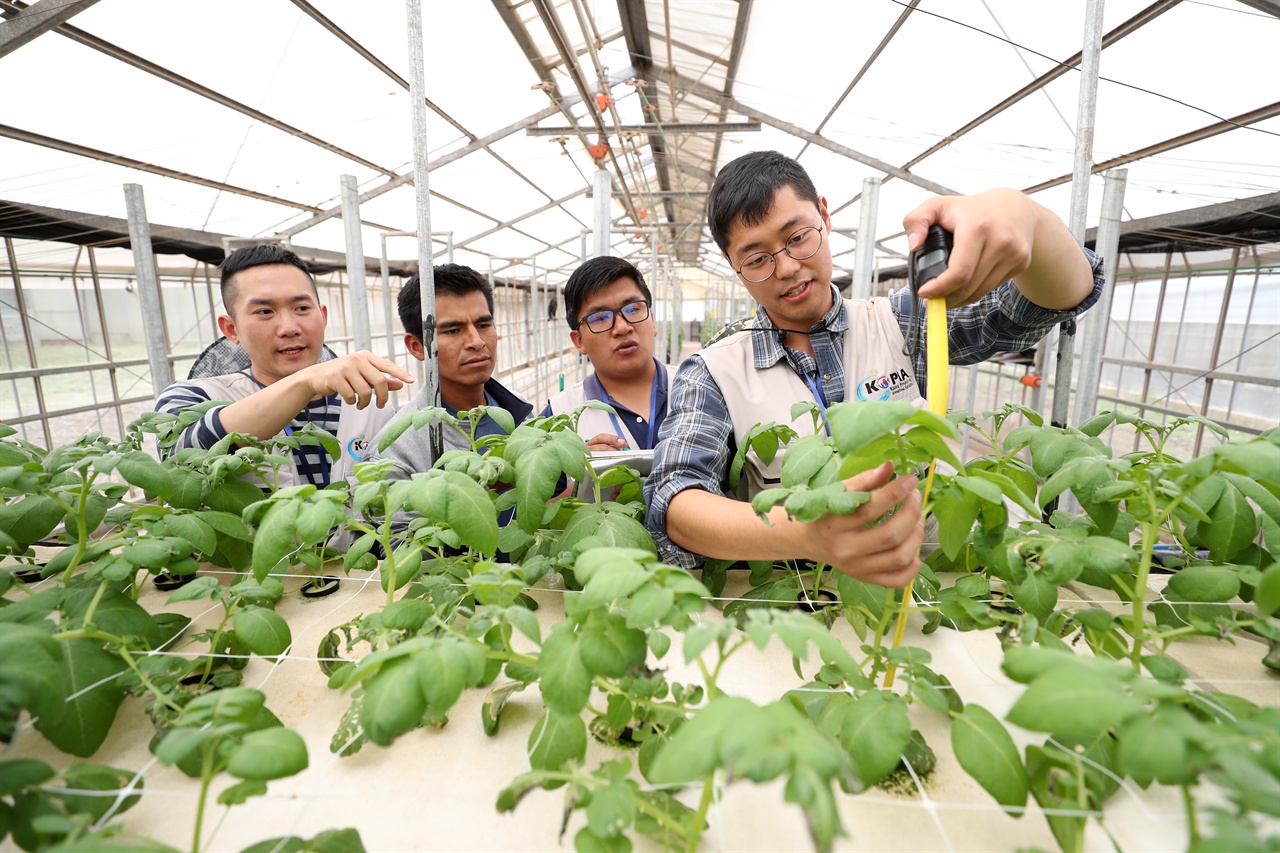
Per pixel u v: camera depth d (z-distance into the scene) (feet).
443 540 3.41
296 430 6.37
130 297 22.52
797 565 4.06
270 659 3.25
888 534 2.49
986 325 4.76
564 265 56.90
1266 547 3.12
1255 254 16.71
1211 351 18.52
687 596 2.15
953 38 12.00
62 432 20.26
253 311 6.43
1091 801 2.18
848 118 17.33
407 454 6.09
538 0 12.34
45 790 2.06
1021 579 2.87
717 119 22.18
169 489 3.33
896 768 2.49
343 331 32.19
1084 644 3.33
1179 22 9.48
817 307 4.85
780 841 2.20
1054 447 3.57
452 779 2.49
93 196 16.89
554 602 3.84
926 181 19.58
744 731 1.56
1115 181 6.38
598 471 4.37
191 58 12.09
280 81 13.91
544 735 2.51
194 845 1.93
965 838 2.20
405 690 1.99
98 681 2.59
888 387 4.92
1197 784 1.70
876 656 2.80
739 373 4.84
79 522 3.28
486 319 7.17
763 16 13.60
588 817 1.97
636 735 2.55
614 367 7.50
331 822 2.28
